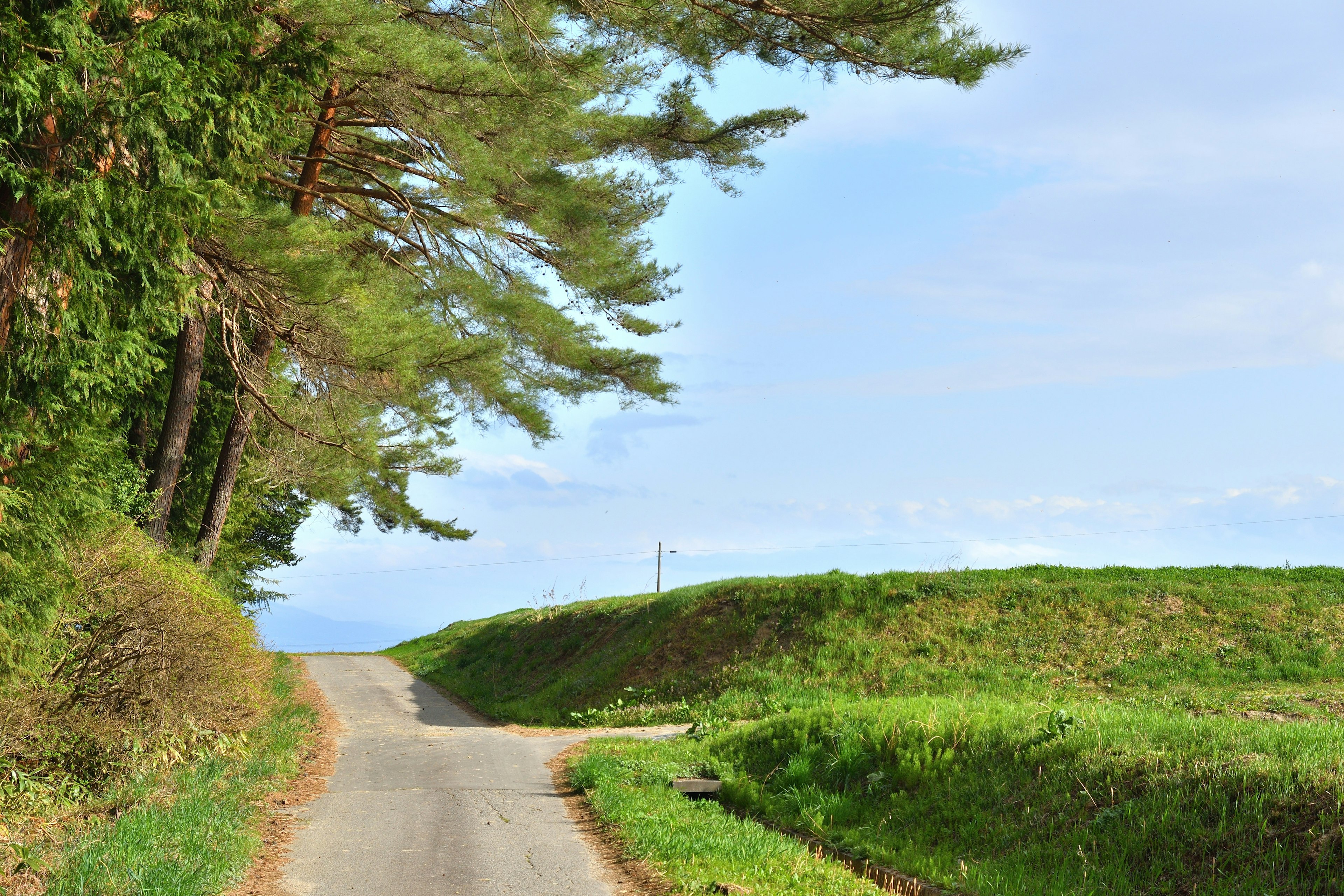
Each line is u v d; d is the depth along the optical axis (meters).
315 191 19.17
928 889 8.30
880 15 14.93
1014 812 9.45
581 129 21.94
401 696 29.88
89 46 7.62
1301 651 21.17
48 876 6.68
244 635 12.96
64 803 8.77
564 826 10.04
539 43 17.67
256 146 9.84
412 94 17.50
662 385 24.12
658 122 23.23
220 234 14.12
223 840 8.04
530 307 21.16
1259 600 24.08
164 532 18.48
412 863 8.28
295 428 19.50
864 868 9.08
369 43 16.02
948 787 10.52
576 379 24.03
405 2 18.08
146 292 8.55
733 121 23.17
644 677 26.38
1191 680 20.30
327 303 15.92
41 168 7.85
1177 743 9.39
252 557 34.09
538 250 22.88
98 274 7.84
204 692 11.66
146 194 7.92
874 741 12.12
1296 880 6.80
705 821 9.95
